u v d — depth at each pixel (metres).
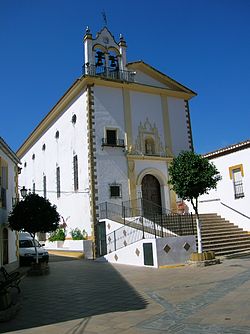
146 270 14.52
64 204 26.30
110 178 22.44
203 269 13.33
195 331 5.91
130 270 14.96
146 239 15.83
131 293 9.83
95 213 21.52
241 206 20.92
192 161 14.75
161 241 15.29
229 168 21.86
